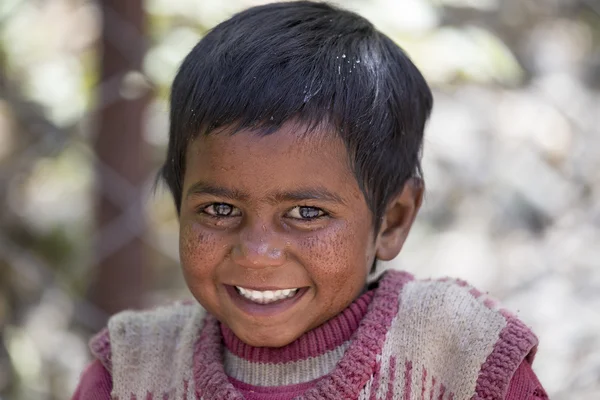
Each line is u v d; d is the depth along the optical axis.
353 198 1.28
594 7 3.39
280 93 1.23
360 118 1.28
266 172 1.21
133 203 2.36
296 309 1.29
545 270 2.80
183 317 1.54
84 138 2.74
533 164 3.17
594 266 2.82
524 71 3.19
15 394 2.61
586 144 3.09
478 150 3.19
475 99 3.24
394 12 2.62
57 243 3.03
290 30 1.33
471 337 1.32
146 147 2.47
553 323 2.65
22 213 3.06
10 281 2.82
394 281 1.43
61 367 2.67
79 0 3.00
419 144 1.49
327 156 1.24
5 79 2.86
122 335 1.51
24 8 2.92
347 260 1.28
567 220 2.91
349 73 1.29
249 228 1.24
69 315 2.74
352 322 1.37
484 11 3.15
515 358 1.28
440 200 3.18
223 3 2.62
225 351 1.44
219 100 1.24
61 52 2.98
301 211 1.25
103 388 1.50
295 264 1.26
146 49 2.31
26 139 2.96
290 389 1.35
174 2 2.59
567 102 3.17
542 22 3.34
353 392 1.30
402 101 1.40
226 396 1.33
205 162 1.25
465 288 1.41
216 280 1.30
